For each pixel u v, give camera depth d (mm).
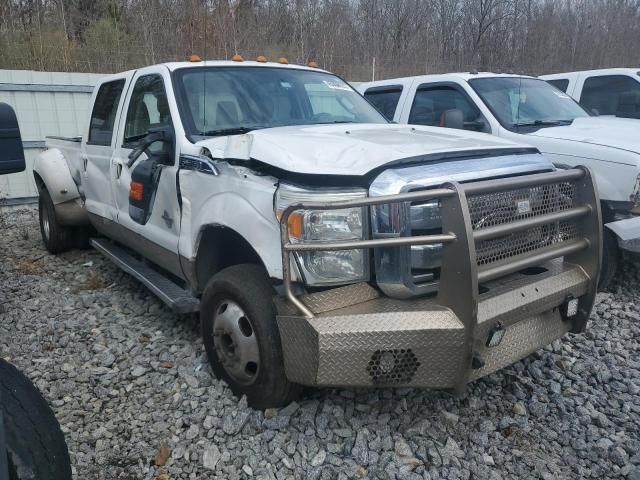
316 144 3525
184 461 3260
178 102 4496
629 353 4578
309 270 3129
